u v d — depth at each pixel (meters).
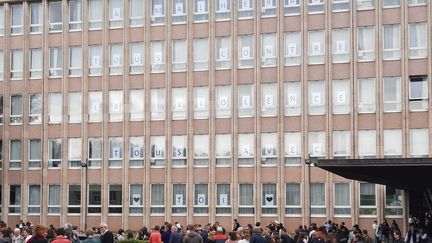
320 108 59.41
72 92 65.62
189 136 62.34
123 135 64.06
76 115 65.38
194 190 62.00
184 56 63.03
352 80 58.72
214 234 34.62
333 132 58.94
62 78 65.94
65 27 66.12
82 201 64.44
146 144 63.34
